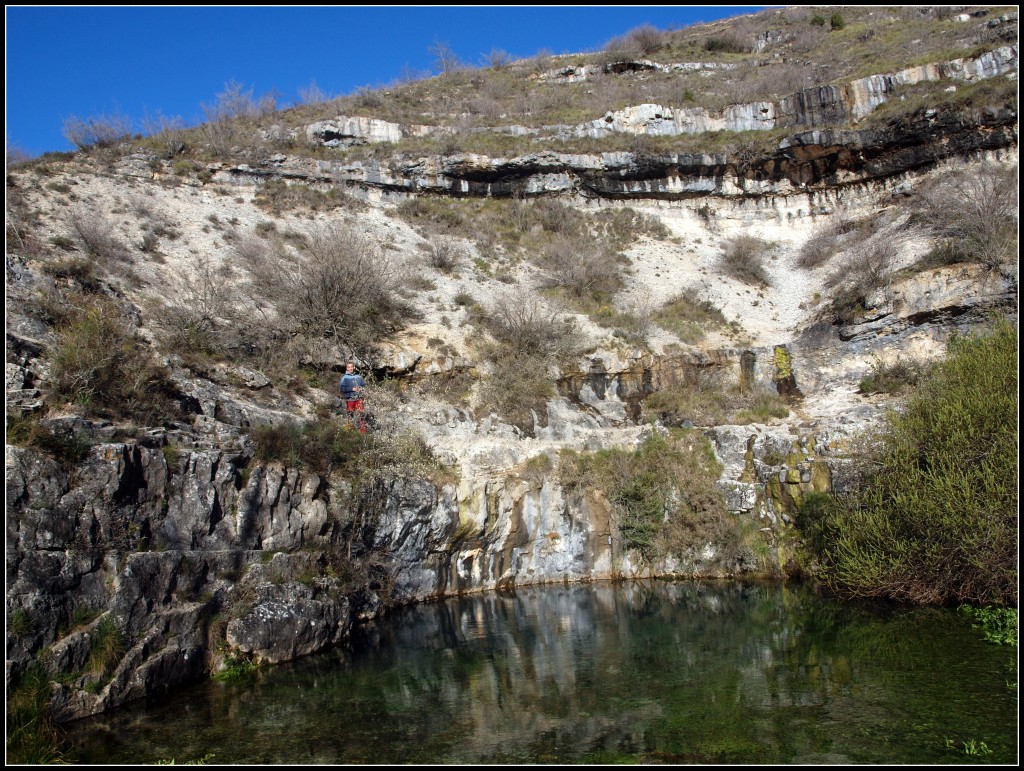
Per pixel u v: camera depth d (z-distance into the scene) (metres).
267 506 10.82
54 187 21.00
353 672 9.70
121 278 16.53
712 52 44.25
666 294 23.77
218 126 27.89
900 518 11.66
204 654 9.46
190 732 7.62
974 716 7.34
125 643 8.50
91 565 8.34
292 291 17.62
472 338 19.16
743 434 16.00
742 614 11.98
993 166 23.33
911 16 42.31
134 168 24.08
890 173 25.92
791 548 14.34
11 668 7.27
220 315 16.31
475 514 14.12
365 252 19.58
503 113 34.03
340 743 7.33
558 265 24.16
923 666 8.89
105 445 9.02
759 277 24.88
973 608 10.95
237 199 24.45
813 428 15.88
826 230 26.23
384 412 15.52
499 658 10.20
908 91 27.69
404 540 13.28
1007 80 24.77
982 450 10.88
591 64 42.53
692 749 6.95
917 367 17.23
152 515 9.36
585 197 28.69
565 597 13.90
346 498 12.10
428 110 34.28
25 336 10.81
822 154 26.91
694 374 19.42
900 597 11.80
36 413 9.27
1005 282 17.50
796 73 34.91
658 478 15.69
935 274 18.59
